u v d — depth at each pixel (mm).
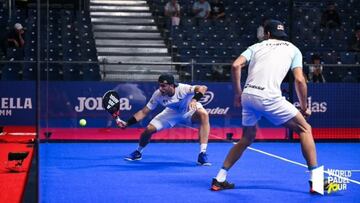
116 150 9641
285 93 11719
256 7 19734
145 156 8789
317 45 18328
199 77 15516
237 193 5648
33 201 4988
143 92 11805
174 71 15938
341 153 9539
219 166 7676
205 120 7848
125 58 17266
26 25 17547
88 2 19859
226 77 14859
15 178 6430
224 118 12023
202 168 7465
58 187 5863
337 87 12453
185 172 7082
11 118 11828
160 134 11789
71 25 17656
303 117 5746
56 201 5125
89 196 5395
